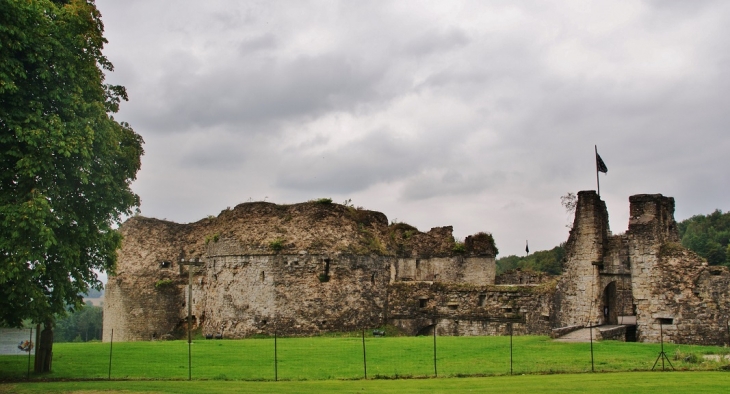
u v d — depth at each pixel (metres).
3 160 27.08
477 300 51.47
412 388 24.23
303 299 50.62
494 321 50.38
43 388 25.23
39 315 28.08
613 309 44.84
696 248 102.56
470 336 46.66
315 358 33.97
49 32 28.55
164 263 61.47
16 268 26.23
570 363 30.16
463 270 65.44
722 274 37.69
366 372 29.05
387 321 53.47
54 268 29.00
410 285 53.84
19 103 27.50
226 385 25.83
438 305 52.66
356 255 52.44
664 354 30.64
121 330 60.69
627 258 43.25
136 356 35.31
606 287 45.00
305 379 27.77
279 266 51.22
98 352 37.22
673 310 38.97
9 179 27.83
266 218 52.75
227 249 53.41
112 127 31.92
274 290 50.91
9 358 34.75
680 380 24.70
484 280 65.31
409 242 66.38
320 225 52.16
